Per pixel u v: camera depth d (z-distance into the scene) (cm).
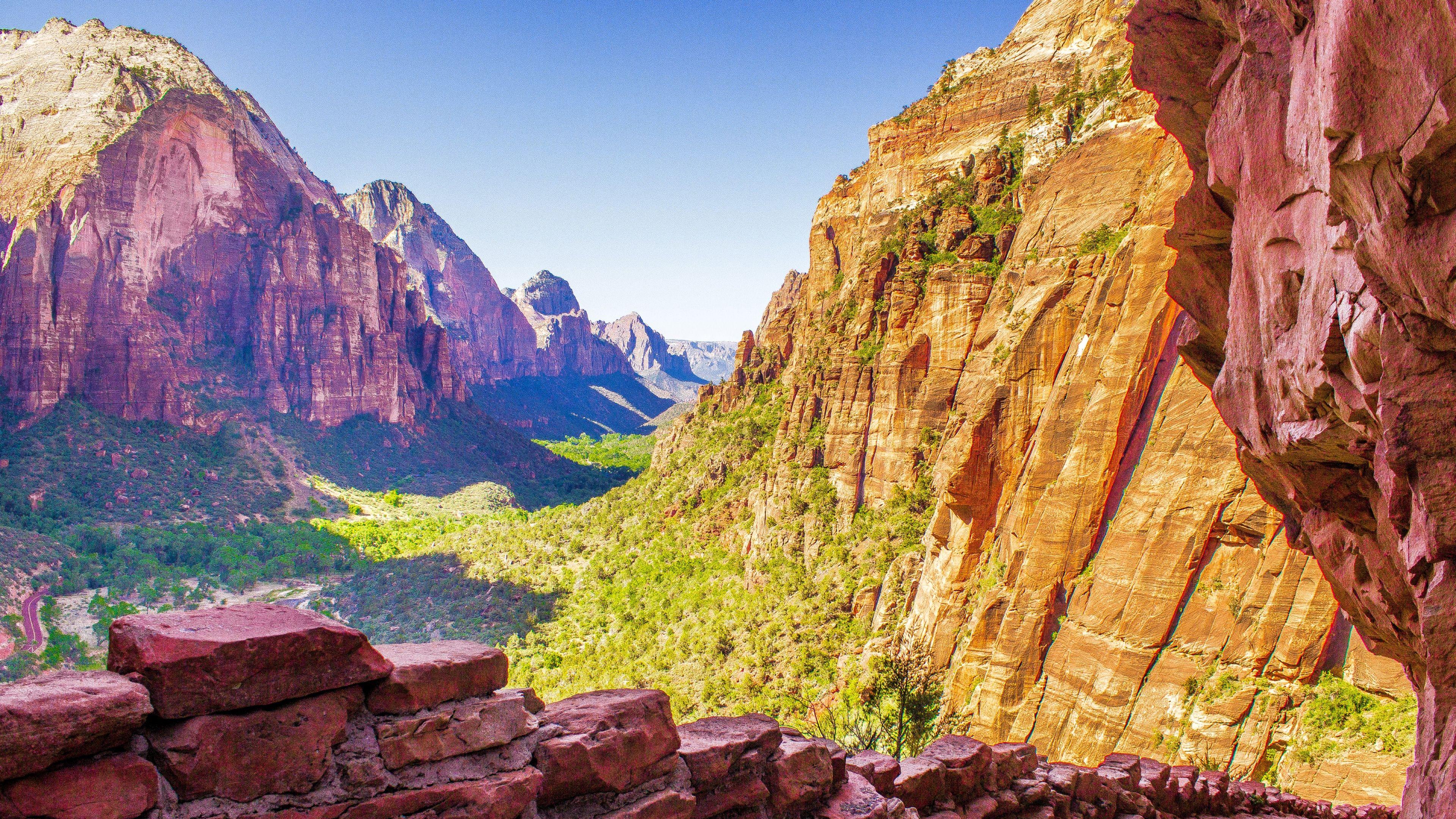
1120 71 5478
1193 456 3478
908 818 779
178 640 388
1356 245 729
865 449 6506
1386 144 647
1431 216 636
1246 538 3291
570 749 545
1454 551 707
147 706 373
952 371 5856
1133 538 3581
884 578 5600
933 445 5903
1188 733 3203
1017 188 6512
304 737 421
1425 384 700
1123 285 4028
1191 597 3375
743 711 5197
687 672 6109
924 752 956
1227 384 1233
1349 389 848
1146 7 1203
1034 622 3872
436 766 480
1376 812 1820
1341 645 3042
